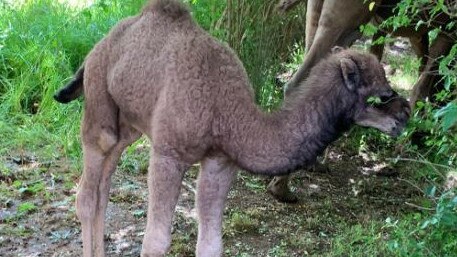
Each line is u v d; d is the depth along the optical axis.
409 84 7.79
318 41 5.50
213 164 4.17
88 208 4.48
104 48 4.34
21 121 6.41
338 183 6.08
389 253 4.91
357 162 6.43
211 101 4.02
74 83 4.54
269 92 6.48
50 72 6.62
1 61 6.71
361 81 4.02
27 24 7.27
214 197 4.22
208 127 4.03
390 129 4.07
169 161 4.08
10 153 5.98
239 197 5.67
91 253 4.52
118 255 4.87
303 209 5.60
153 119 4.10
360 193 5.93
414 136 5.98
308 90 4.04
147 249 4.12
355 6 5.48
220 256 4.27
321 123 4.03
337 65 4.03
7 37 6.96
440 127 4.70
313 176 6.14
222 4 6.73
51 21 7.34
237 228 5.24
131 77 4.17
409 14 5.54
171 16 4.20
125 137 4.45
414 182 6.01
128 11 7.57
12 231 5.04
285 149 4.02
